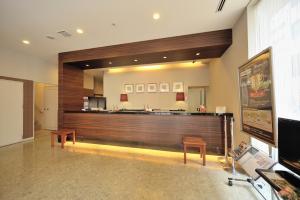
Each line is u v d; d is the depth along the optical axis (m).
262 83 1.92
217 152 3.74
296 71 1.71
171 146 4.07
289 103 1.83
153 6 2.68
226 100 4.06
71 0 2.49
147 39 4.04
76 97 5.61
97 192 2.22
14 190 2.28
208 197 2.11
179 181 2.53
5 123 4.72
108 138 4.63
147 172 2.85
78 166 3.12
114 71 7.63
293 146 1.41
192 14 2.94
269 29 2.19
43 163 3.27
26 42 4.20
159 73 6.98
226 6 2.71
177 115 4.02
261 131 1.96
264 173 1.61
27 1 2.50
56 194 2.18
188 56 4.50
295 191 1.27
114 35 3.78
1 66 4.64
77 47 4.59
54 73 6.34
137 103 7.23
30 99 5.44
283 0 1.89
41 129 7.14
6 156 3.71
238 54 3.15
